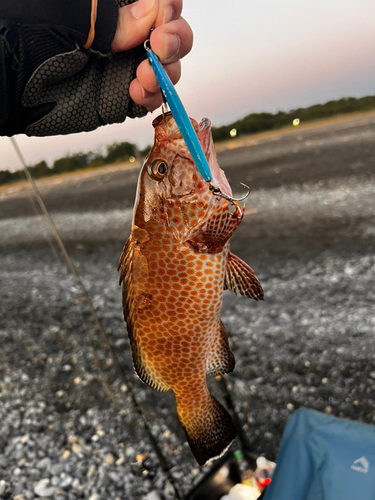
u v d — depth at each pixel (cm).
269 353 101
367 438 38
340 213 187
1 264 250
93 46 25
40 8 24
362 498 33
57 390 109
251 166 329
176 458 77
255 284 27
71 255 230
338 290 123
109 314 144
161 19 24
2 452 90
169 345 27
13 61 24
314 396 84
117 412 94
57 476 79
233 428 28
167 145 24
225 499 60
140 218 25
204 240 25
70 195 381
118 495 72
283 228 188
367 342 96
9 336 148
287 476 38
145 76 25
